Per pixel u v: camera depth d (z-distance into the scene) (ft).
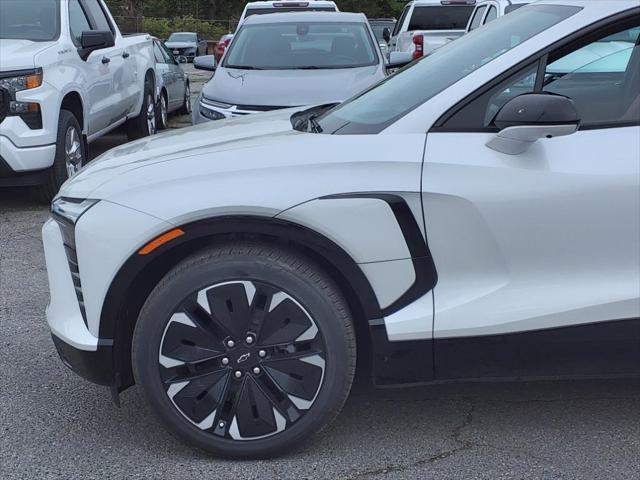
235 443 10.07
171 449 10.64
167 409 9.98
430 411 11.60
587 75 10.16
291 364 9.87
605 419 11.34
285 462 10.25
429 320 9.73
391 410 11.64
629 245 9.73
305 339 9.80
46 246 10.68
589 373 10.11
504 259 9.75
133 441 10.88
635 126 9.95
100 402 12.04
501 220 9.62
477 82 10.04
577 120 9.31
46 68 22.67
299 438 10.05
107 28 30.09
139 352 9.87
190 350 9.85
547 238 9.68
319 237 9.58
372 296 9.75
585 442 10.72
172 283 9.70
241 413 9.98
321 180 9.61
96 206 9.89
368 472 10.02
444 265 9.75
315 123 11.71
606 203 9.60
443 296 9.80
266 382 9.93
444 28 47.67
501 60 10.12
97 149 34.96
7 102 21.83
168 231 9.61
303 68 24.21
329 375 9.86
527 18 11.52
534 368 10.01
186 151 10.59
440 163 9.66
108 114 28.32
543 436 10.89
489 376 10.02
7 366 13.32
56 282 10.53
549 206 9.60
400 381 10.00
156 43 40.19
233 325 9.77
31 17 25.13
